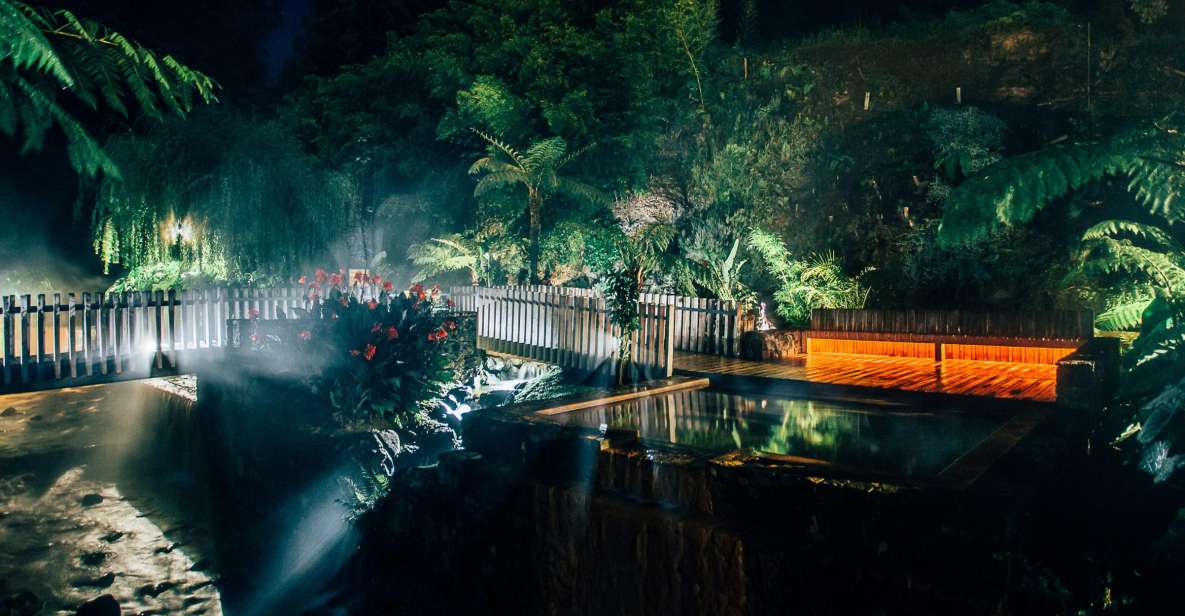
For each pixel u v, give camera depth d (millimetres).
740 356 9852
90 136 2859
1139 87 12969
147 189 13898
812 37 18891
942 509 3494
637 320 8406
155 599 6957
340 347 7793
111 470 10406
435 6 22609
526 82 16656
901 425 5695
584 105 15602
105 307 10250
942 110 13820
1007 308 10938
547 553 4738
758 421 5879
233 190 14336
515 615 4902
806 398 7109
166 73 3193
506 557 4969
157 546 8070
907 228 12461
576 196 15211
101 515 8883
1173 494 4828
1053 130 12844
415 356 8094
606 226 15141
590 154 15922
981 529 3393
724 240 14047
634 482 4590
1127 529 4543
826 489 3838
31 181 18828
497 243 15953
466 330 9859
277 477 7902
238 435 9078
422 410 8062
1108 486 5129
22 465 10406
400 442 7426
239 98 23328
